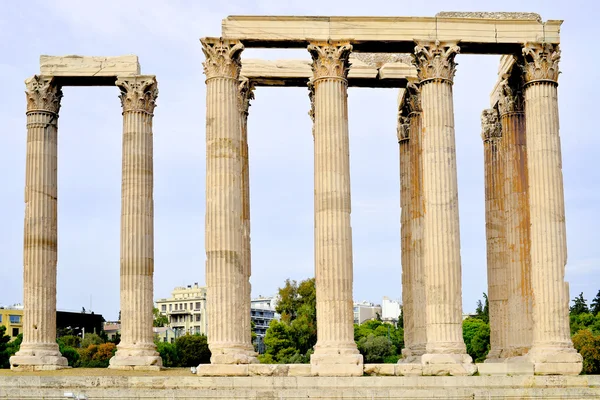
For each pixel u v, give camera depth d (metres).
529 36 54.91
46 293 60.69
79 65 62.88
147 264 60.75
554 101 54.59
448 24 54.81
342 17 54.38
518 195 58.19
